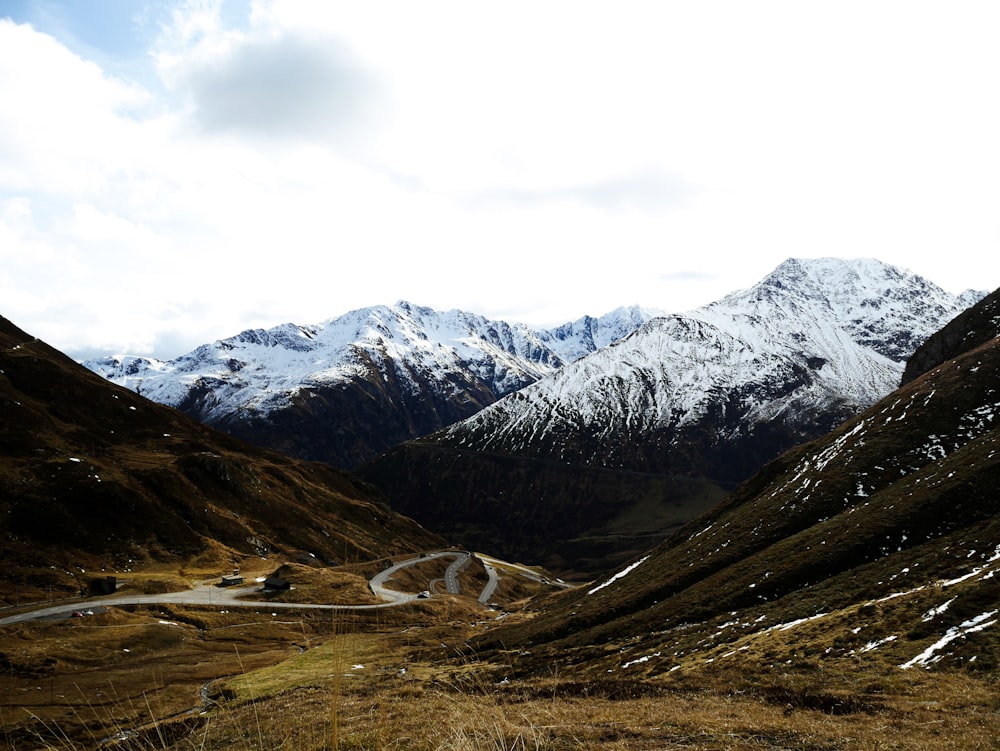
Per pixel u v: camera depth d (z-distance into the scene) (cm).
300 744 1196
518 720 1762
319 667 7356
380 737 1200
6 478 16362
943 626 4134
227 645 10938
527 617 12600
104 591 12975
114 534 16150
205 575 15638
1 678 8138
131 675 8256
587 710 2717
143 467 19488
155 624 11025
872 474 10488
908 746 2014
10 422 19162
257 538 19275
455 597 16700
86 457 19100
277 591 14125
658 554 14262
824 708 2900
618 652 6931
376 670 6269
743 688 3594
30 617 10681
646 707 2945
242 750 1125
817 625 5141
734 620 6831
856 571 6994
